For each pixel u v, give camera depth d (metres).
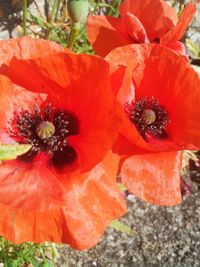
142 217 0.23
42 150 0.15
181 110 0.14
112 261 0.22
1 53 0.13
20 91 0.14
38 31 0.24
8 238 0.13
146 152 0.13
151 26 0.17
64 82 0.14
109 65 0.12
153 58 0.14
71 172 0.14
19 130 0.15
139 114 0.15
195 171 0.26
